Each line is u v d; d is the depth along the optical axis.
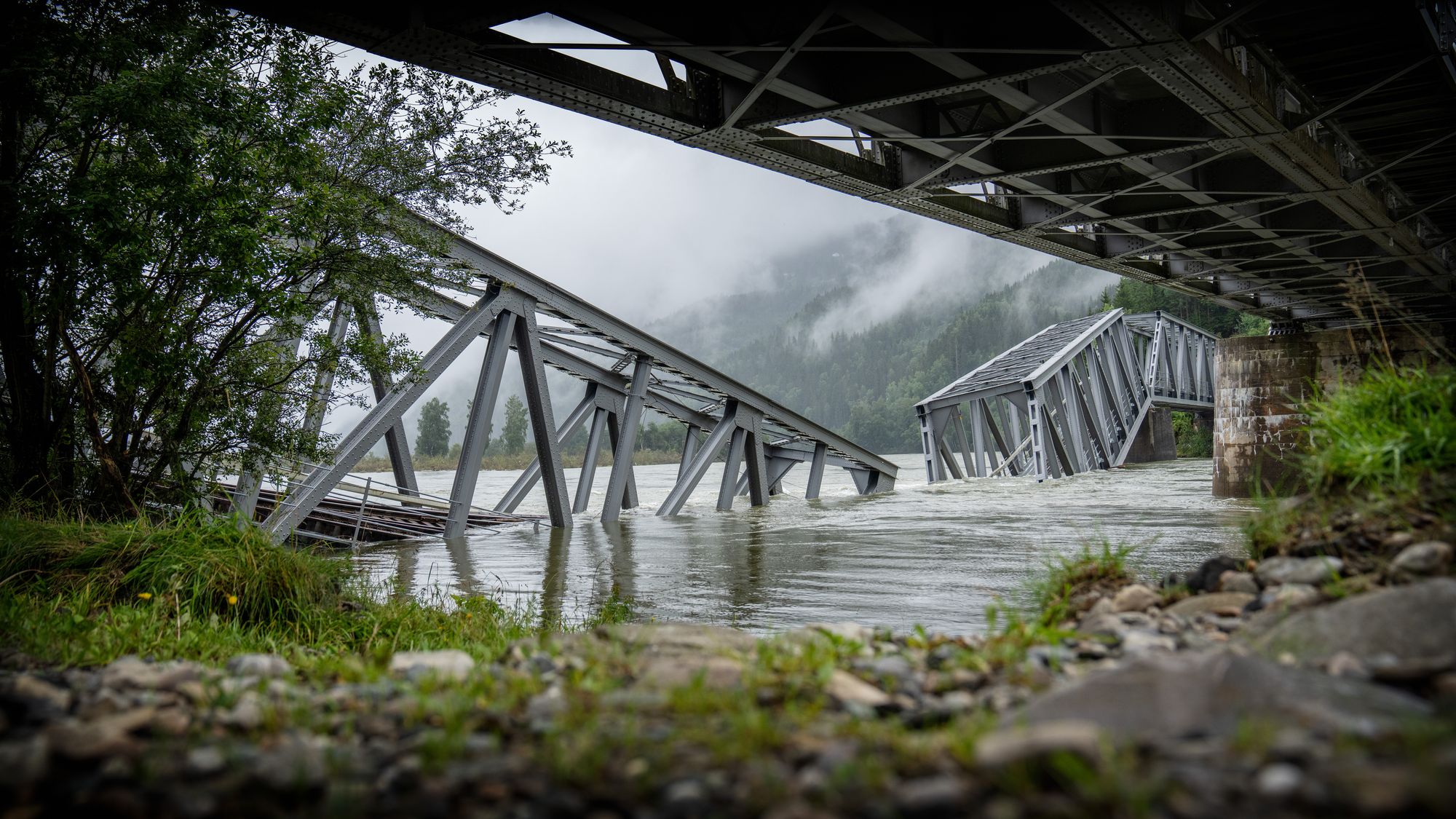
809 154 19.73
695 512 37.38
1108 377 61.97
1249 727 2.75
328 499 29.83
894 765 2.80
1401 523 5.75
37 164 12.52
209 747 3.39
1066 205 25.09
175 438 14.23
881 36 14.25
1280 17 16.55
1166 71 16.17
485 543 25.08
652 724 3.58
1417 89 20.14
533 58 14.23
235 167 12.77
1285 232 30.25
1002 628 7.61
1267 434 37.38
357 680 5.45
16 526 9.55
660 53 15.42
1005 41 15.37
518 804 2.69
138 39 12.23
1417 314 47.53
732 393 36.78
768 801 2.57
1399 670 3.54
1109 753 2.58
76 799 2.72
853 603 14.17
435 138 17.09
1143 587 6.43
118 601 8.70
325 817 2.65
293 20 12.31
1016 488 45.06
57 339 12.78
